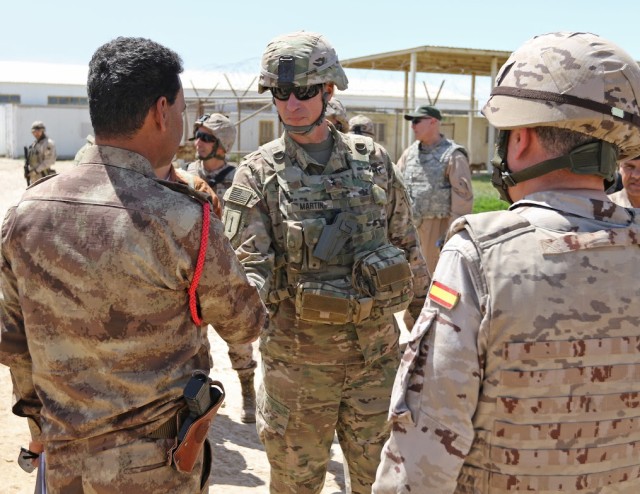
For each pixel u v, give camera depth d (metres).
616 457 1.53
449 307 1.49
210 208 1.89
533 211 1.56
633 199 3.47
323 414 2.84
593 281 1.49
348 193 2.85
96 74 1.83
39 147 16.41
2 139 39.50
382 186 2.96
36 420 2.04
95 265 1.75
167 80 1.86
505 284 1.47
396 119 28.53
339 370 2.82
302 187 2.83
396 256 2.82
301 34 2.86
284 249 2.83
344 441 2.94
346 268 2.84
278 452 2.89
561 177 1.58
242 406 4.73
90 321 1.77
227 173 5.32
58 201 1.81
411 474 1.49
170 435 1.85
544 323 1.46
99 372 1.79
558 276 1.48
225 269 1.90
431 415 1.49
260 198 2.83
